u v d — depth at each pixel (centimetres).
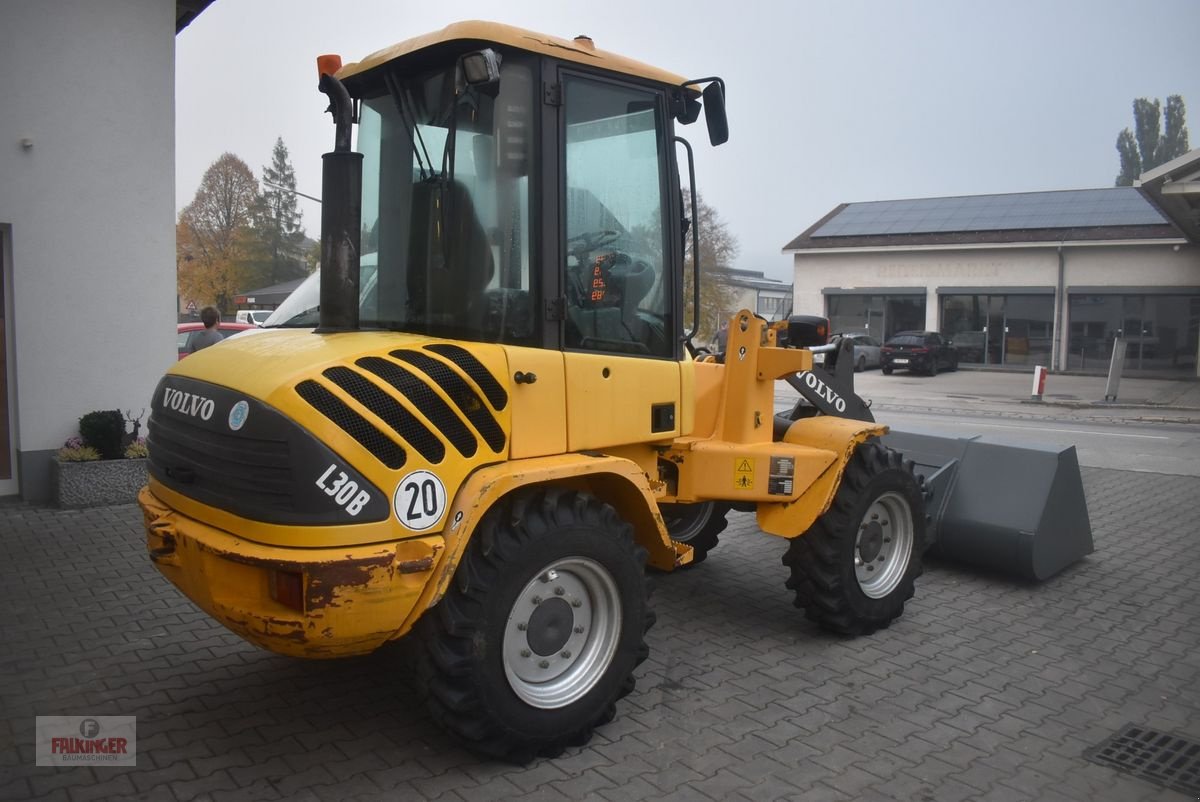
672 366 428
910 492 525
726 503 571
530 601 362
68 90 744
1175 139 7588
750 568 650
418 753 371
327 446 310
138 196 784
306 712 405
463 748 368
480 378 349
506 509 354
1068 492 634
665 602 571
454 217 359
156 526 357
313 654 320
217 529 337
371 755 368
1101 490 970
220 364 358
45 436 758
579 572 374
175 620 508
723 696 432
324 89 369
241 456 322
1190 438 1498
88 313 769
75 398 769
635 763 366
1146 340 3056
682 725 400
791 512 484
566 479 388
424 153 378
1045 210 3369
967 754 380
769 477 466
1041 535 604
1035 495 614
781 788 349
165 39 788
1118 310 3092
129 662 454
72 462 738
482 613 339
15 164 725
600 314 399
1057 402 2191
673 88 425
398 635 329
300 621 309
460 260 360
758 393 483
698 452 450
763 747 382
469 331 361
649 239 422
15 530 675
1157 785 359
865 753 378
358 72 396
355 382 323
